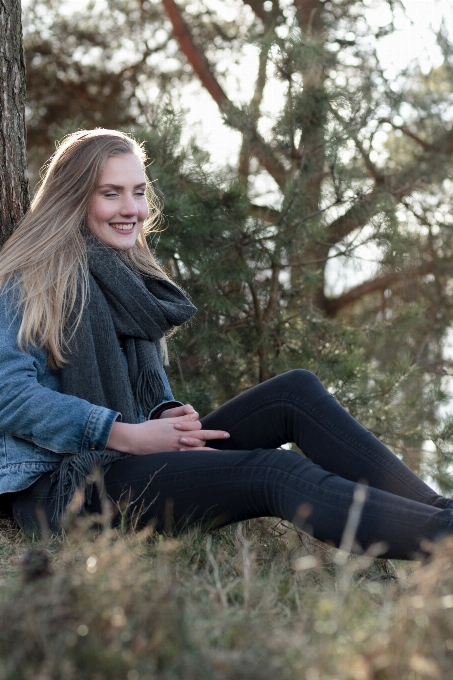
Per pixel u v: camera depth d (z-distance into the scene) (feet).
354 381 13.80
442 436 14.23
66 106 26.22
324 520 5.36
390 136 24.32
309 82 14.76
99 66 26.68
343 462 6.32
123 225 7.15
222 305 13.67
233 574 5.41
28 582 4.14
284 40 14.47
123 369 6.77
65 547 5.47
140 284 7.01
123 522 5.81
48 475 6.35
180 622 3.66
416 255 20.59
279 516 5.74
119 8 26.50
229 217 13.43
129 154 7.16
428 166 22.13
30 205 7.75
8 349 6.25
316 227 14.02
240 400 7.06
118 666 3.36
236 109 15.30
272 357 14.60
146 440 6.31
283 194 14.16
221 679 3.38
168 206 12.85
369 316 23.35
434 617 3.80
